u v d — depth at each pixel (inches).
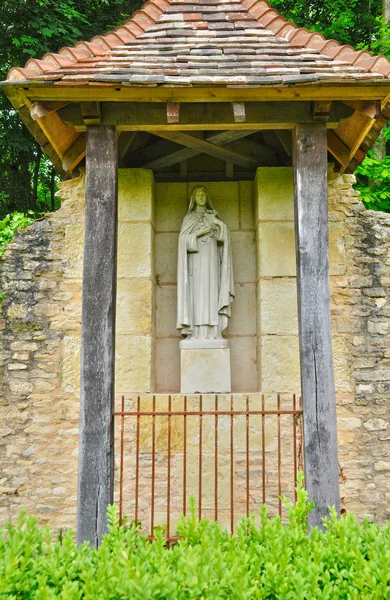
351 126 206.4
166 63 182.5
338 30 437.4
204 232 234.7
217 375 224.8
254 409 219.0
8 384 226.5
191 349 226.1
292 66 180.7
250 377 239.6
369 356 227.9
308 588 116.2
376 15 482.0
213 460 216.5
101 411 170.9
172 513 214.5
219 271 236.5
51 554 130.8
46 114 181.9
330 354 173.2
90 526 165.8
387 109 208.1
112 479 171.2
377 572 116.6
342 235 235.0
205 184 250.1
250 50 190.9
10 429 224.2
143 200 235.1
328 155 235.3
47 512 218.8
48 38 442.0
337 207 236.8
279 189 235.3
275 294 230.1
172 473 216.8
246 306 243.8
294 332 227.9
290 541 136.1
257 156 240.2
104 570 117.3
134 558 120.8
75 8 469.4
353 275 232.8
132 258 232.1
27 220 283.6
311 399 171.8
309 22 464.1
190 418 218.5
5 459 222.7
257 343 238.5
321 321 175.0
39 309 231.0
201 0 219.9
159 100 178.4
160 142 240.8
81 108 180.2
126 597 109.9
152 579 112.9
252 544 134.0
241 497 215.5
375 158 409.1
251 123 183.8
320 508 166.7
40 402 225.5
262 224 233.8
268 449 218.4
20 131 471.5
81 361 173.0
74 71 174.9
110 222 179.8
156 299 244.1
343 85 173.9
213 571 117.3
